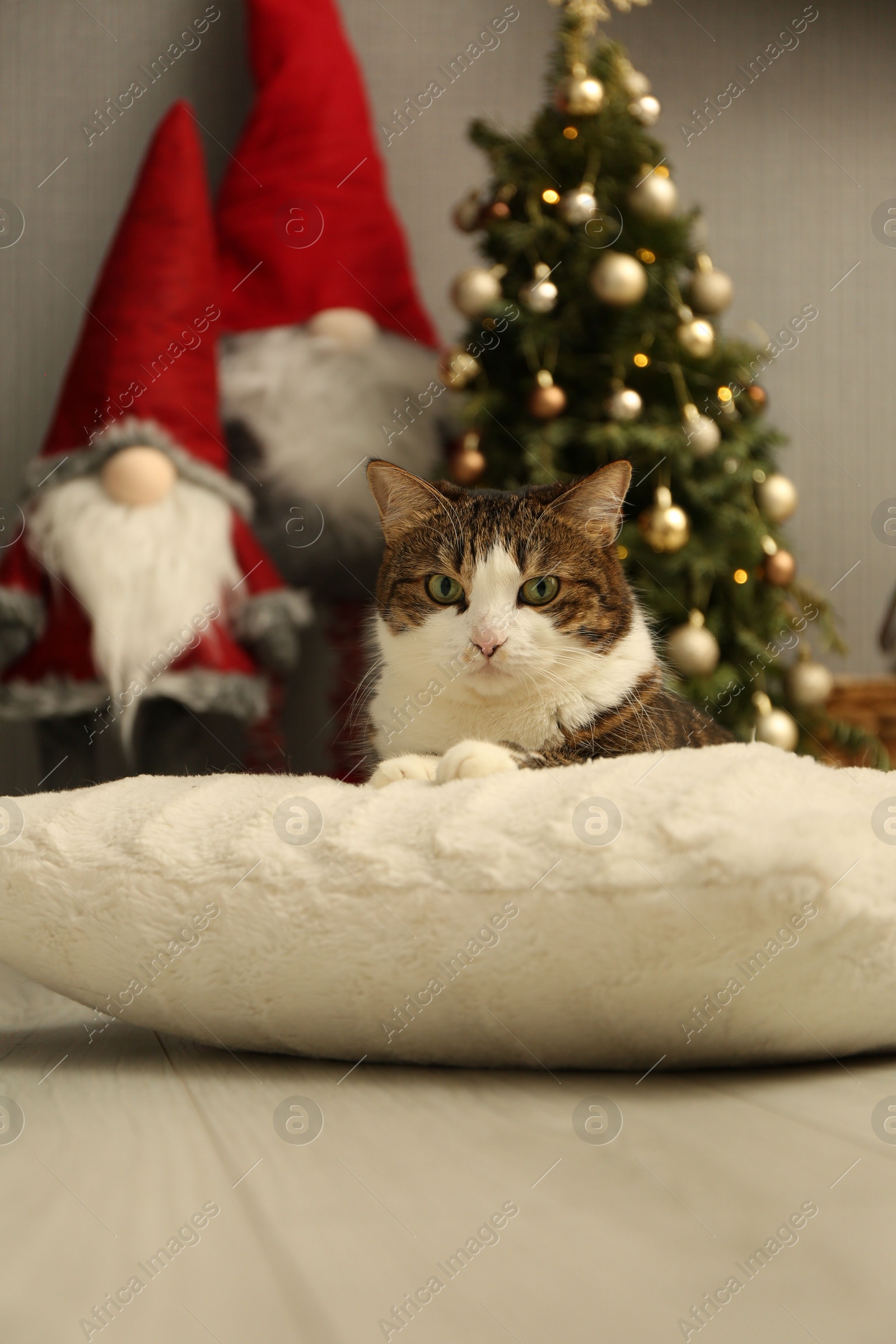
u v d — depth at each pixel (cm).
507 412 236
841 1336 39
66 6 288
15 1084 85
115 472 230
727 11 313
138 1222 52
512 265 235
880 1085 79
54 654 234
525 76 303
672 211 228
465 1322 41
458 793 88
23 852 92
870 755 241
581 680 139
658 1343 39
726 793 80
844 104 321
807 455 322
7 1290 45
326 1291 44
